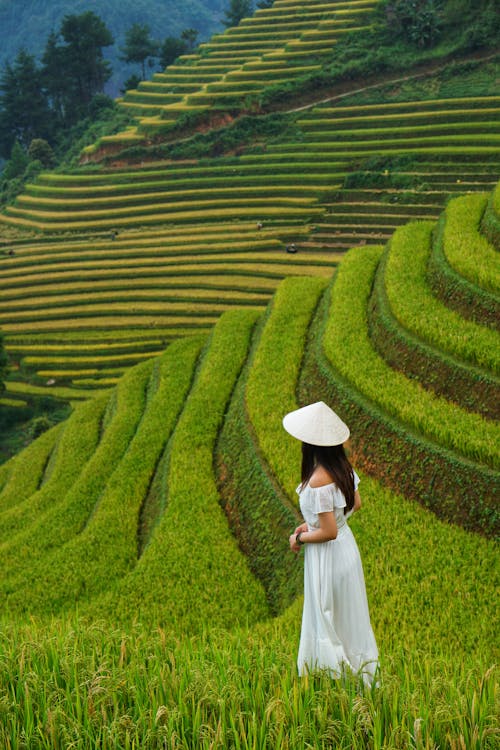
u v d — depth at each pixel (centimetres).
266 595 1600
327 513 534
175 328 6016
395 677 527
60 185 9950
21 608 1745
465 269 2281
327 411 548
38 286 7131
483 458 1526
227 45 12056
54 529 2280
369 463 1814
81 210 9206
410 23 10200
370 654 566
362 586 566
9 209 9719
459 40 9638
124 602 1589
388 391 1933
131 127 11225
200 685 536
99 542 2027
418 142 8206
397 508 1573
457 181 7425
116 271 7038
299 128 9412
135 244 7712
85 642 688
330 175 8256
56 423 4997
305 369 2438
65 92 13650
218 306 6134
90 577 1852
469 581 1232
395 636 1055
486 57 9350
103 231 8581
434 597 1193
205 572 1686
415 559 1337
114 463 2659
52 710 523
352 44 10488
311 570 559
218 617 1491
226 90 10544
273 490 1827
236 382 2709
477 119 8325
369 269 2966
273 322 2900
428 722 481
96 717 511
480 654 977
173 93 11750
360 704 491
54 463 3234
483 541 1402
